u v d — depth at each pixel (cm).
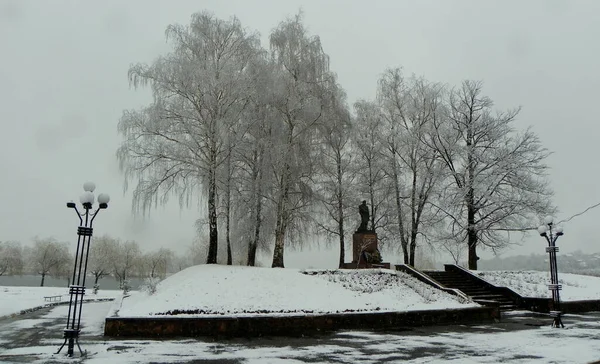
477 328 1727
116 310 1705
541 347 1281
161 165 2297
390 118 3297
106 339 1382
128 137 2277
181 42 2383
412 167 3175
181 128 2303
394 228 3256
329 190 3094
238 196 2472
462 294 2211
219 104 2264
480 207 3133
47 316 2075
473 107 3362
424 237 3303
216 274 1959
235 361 1063
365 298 1919
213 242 2334
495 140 3256
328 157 2823
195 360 1071
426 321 1820
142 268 7369
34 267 7856
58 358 1070
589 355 1152
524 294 2552
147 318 1465
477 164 3197
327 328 1633
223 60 2380
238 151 2291
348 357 1125
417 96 3297
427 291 2169
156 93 2323
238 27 2475
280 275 2019
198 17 2439
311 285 1959
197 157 2336
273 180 2442
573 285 2898
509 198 3056
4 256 7612
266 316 1547
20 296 3372
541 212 3027
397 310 1822
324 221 3250
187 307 1617
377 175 3272
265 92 2339
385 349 1248
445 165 3256
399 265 2611
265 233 2578
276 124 2348
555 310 1806
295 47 2542
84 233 1176
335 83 2550
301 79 2486
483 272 2950
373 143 3247
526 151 3144
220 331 1495
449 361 1071
